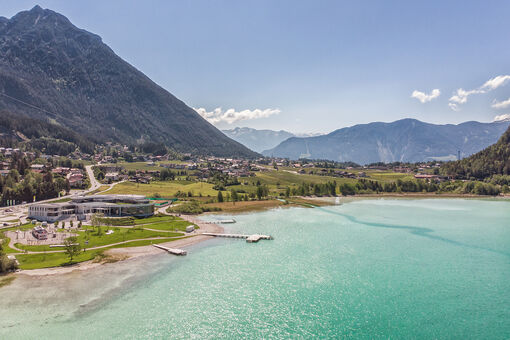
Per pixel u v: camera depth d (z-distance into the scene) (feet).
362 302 224.53
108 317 203.41
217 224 507.71
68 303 221.87
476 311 211.41
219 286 252.21
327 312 210.79
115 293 238.89
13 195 650.02
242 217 581.12
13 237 381.19
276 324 196.75
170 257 326.03
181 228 462.60
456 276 270.46
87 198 602.85
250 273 280.31
